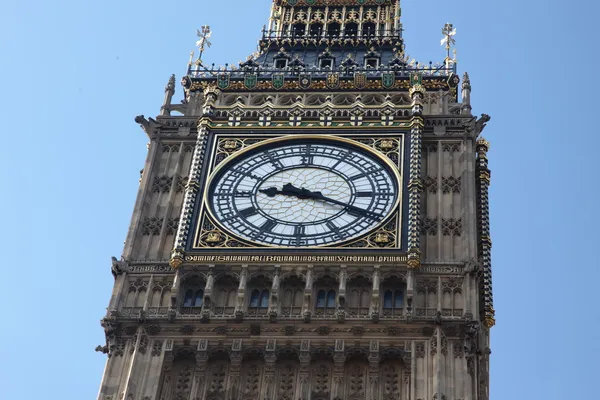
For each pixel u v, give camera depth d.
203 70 69.12
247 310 55.31
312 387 53.03
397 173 60.16
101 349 54.97
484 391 57.19
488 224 60.72
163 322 54.84
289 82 67.19
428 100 66.19
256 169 61.41
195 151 61.97
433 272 55.88
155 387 53.00
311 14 78.06
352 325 54.06
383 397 52.53
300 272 56.00
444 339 53.47
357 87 66.81
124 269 56.75
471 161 61.44
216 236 57.69
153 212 60.41
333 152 62.00
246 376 53.72
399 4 78.19
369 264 55.91
